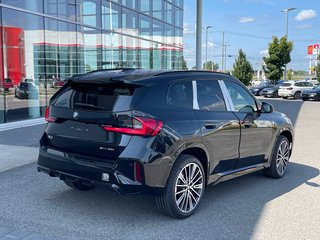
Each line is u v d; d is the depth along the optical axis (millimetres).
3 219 4496
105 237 4039
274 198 5418
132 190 4129
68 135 4566
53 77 15438
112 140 4188
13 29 13477
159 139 4211
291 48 44844
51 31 15242
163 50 24719
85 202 5090
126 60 20281
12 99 13461
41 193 5441
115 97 4312
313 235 4195
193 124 4605
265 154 6066
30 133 10773
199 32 15078
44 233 4121
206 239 4035
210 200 5289
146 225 4367
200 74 5117
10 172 6555
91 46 17484
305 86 33469
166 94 4516
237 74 53031
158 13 23734
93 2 17359
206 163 4891
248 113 5629
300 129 12844
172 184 4395
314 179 6469
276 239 4082
